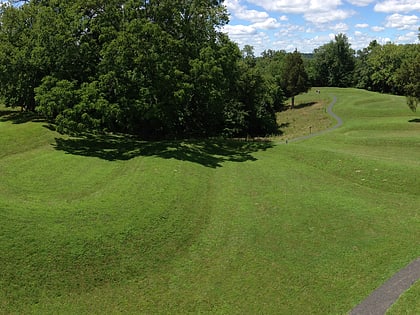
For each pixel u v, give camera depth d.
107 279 17.61
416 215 24.30
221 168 33.34
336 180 30.81
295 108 90.81
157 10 38.59
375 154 38.50
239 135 55.44
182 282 17.81
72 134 39.12
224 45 41.03
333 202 25.94
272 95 75.69
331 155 35.34
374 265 18.97
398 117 62.59
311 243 20.98
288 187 28.91
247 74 56.12
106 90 36.38
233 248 20.45
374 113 67.69
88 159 32.78
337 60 142.38
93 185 26.80
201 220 23.20
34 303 16.06
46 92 35.00
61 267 17.66
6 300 15.95
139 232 20.55
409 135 46.81
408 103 57.91
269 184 29.55
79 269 17.77
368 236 21.72
